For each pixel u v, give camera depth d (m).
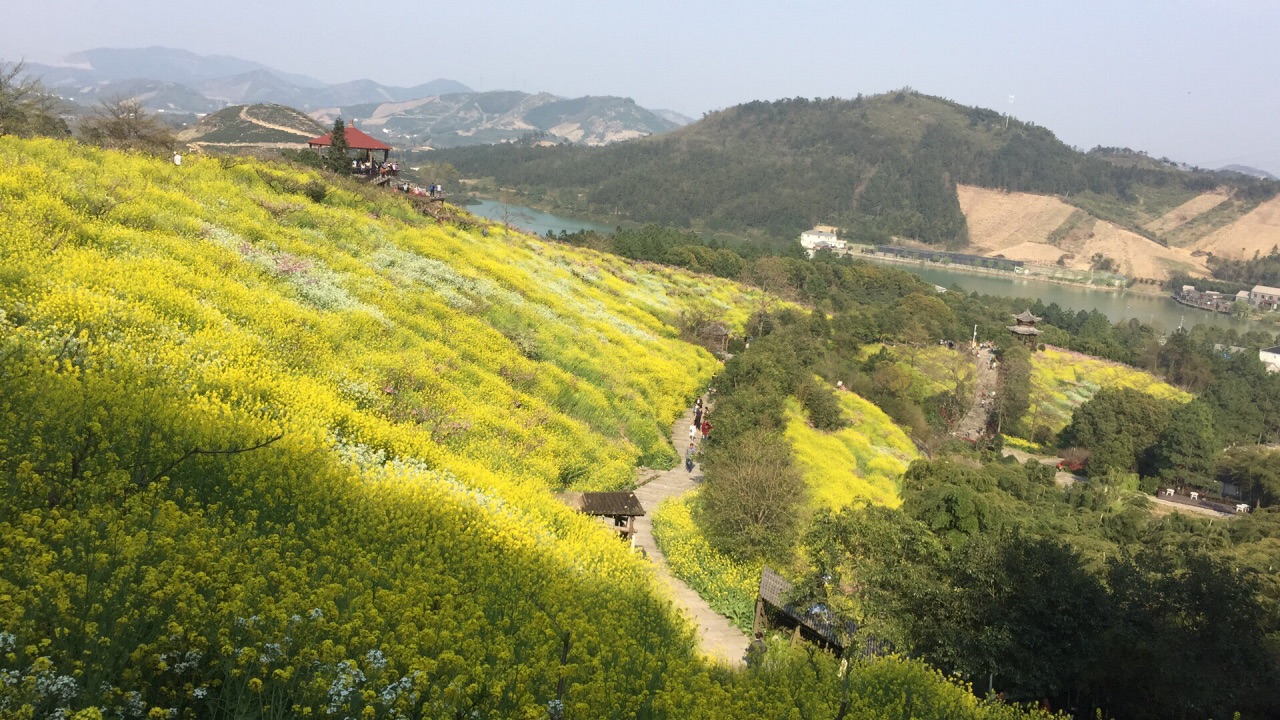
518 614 10.22
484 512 15.30
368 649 7.07
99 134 40.78
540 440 25.27
